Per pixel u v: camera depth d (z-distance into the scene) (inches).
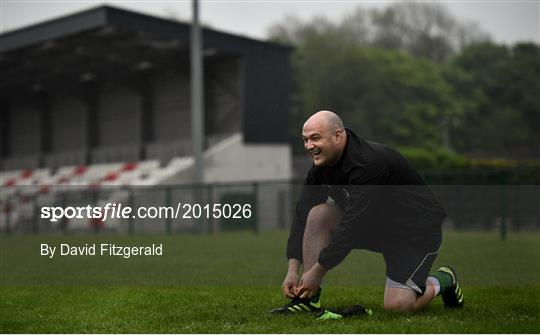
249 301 244.2
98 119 1592.0
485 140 2549.2
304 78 2055.9
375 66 2160.4
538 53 2768.2
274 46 1290.6
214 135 1327.5
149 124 1460.4
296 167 1539.1
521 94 2672.2
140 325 191.2
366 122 2130.9
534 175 732.0
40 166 1630.2
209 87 1342.3
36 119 1732.3
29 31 1181.7
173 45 1203.9
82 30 1104.2
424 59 2372.0
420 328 171.8
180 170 1165.7
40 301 251.1
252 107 1262.3
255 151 1261.1
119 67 1366.9
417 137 2229.3
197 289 284.4
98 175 1309.1
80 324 195.8
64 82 1521.9
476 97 2586.1
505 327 174.9
